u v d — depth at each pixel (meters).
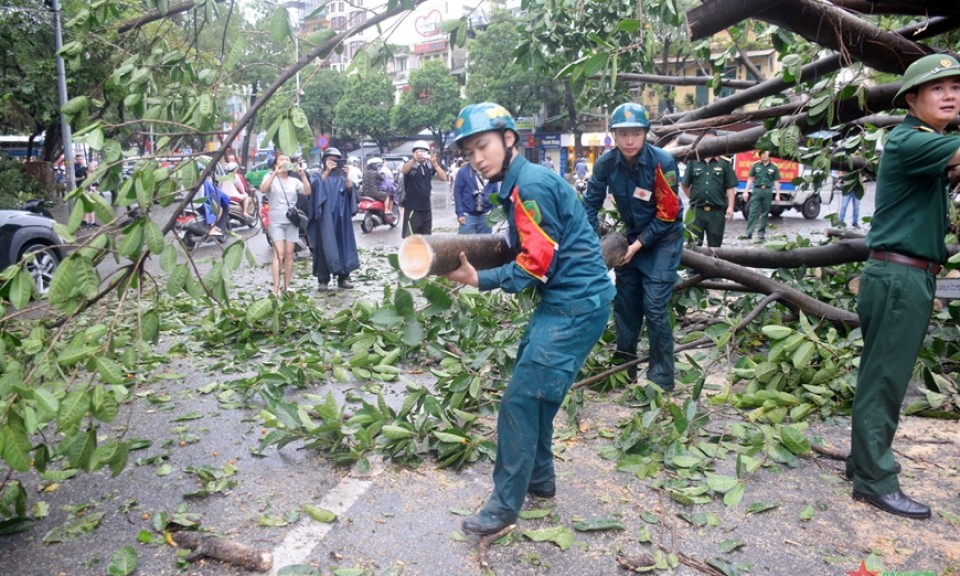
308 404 5.18
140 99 3.83
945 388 4.69
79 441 3.22
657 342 5.13
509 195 3.07
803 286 6.81
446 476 3.96
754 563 3.10
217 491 3.76
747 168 20.64
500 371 5.09
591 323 3.16
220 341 6.93
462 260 2.91
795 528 3.39
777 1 4.84
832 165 6.06
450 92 55.97
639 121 4.62
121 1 3.96
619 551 3.20
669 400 4.54
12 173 17.69
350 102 56.41
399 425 4.15
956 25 5.17
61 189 19.08
